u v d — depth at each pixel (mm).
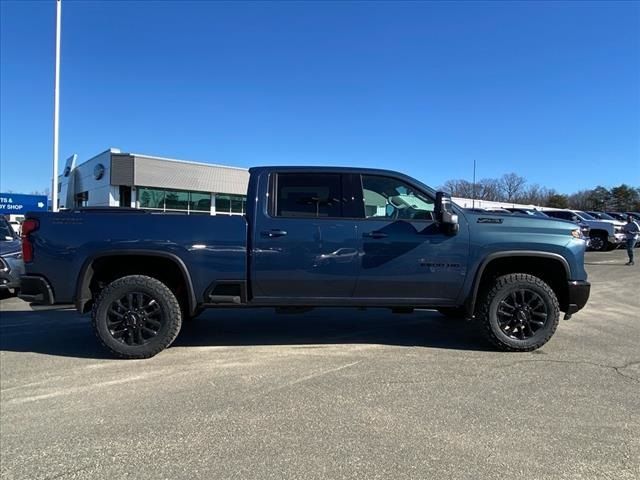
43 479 3236
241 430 3879
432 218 5949
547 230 5996
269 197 5922
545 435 3787
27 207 29172
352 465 3354
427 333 6945
